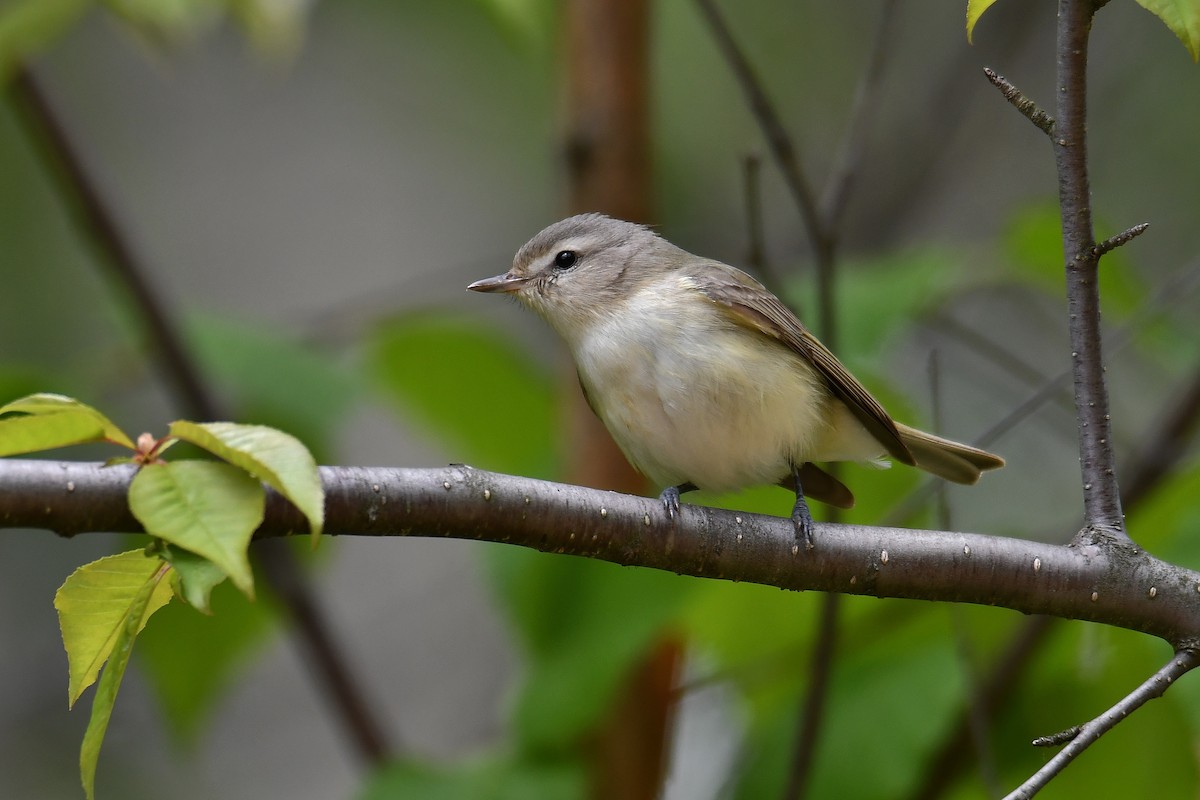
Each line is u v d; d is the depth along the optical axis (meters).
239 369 10.39
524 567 9.40
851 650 9.45
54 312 14.23
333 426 10.52
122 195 16.59
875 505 10.21
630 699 9.71
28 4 9.12
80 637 5.26
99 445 13.23
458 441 11.41
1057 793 8.95
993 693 9.02
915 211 15.29
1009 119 15.88
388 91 17.22
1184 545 8.77
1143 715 8.73
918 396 15.04
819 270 8.48
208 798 14.84
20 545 15.43
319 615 10.21
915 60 16.08
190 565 5.10
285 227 16.89
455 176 17.06
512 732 9.25
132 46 15.89
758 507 10.69
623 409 9.16
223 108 17.42
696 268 9.48
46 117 9.85
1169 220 15.02
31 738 14.58
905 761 8.87
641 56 10.41
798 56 16.12
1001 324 15.19
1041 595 6.79
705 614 9.56
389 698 15.18
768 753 9.27
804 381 9.01
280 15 9.80
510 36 10.61
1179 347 10.30
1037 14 14.98
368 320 10.98
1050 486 14.78
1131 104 15.48
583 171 10.38
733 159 15.58
